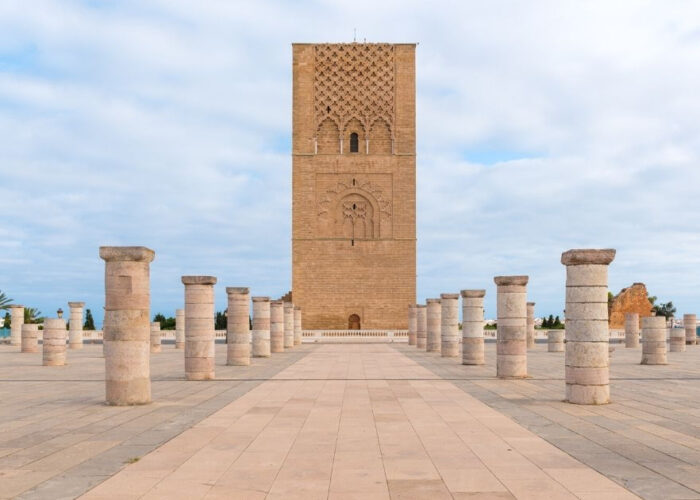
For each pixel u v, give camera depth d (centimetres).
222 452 1034
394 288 6369
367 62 6494
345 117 6456
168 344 5272
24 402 1636
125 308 1580
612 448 1059
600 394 1575
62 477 884
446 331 3459
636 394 1770
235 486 839
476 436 1166
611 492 810
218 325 6738
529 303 4578
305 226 6381
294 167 6419
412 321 4994
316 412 1452
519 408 1514
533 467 935
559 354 3812
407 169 6438
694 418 1359
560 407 1528
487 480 867
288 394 1792
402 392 1839
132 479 873
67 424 1295
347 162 6419
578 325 1590
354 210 6419
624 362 3133
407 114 6469
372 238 6381
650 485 841
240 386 2008
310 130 6438
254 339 3503
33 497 793
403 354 3772
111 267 1589
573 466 940
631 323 4581
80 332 4703
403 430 1227
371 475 894
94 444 1098
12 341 5156
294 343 4981
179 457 999
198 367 2219
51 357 3045
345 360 3244
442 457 999
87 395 1786
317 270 6359
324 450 1049
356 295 6350
